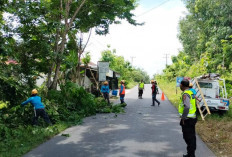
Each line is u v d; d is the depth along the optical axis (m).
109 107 13.27
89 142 6.37
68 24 13.12
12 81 8.79
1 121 7.31
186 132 4.80
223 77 21.52
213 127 8.38
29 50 11.50
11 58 10.72
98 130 7.92
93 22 15.20
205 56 25.16
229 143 6.27
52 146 5.98
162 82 63.69
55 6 13.15
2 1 8.94
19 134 6.68
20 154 5.27
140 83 21.34
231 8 24.45
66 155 5.25
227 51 21.75
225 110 11.36
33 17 9.95
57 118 9.18
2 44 8.60
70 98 11.62
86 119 10.23
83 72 16.75
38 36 11.34
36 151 5.56
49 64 12.63
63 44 12.68
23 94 8.95
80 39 16.12
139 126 8.60
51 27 10.68
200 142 6.46
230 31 24.22
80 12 14.15
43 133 7.07
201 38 33.84
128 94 27.50
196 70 23.56
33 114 8.48
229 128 8.09
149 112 12.34
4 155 5.13
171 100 18.81
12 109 8.00
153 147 5.89
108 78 22.39
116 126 8.61
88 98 11.62
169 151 5.57
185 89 4.97
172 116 11.00
